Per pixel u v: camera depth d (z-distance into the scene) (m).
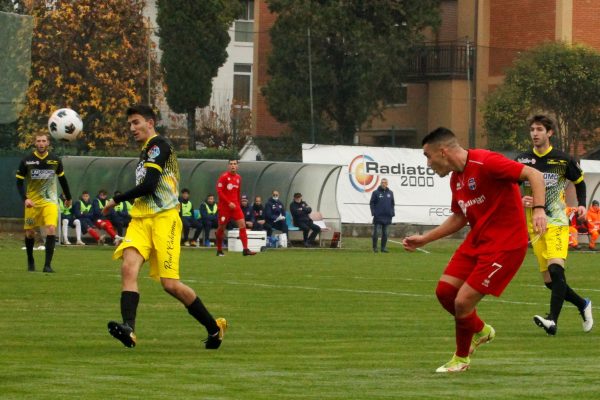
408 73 108.62
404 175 87.56
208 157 98.38
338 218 79.38
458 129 109.69
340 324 29.25
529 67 95.00
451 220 20.97
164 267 23.27
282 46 101.19
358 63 100.62
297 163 80.38
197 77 119.75
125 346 23.98
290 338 26.02
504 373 20.27
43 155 45.84
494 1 113.12
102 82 110.25
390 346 24.58
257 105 124.12
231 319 30.30
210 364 21.23
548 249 28.77
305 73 100.12
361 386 18.53
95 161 79.81
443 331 27.77
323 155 85.81
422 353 23.31
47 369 20.25
